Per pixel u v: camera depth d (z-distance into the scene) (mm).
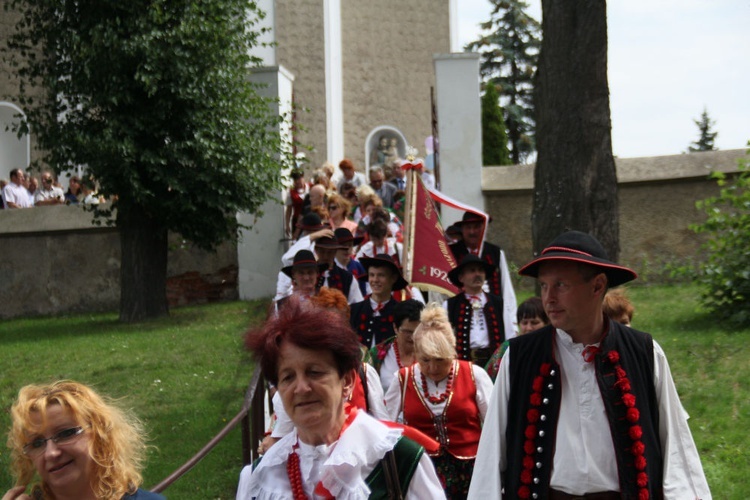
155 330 13391
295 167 16219
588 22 8500
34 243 17172
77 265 17062
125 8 13703
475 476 3760
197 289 16625
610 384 3604
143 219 14680
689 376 9094
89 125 14250
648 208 15867
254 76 16391
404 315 6285
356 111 29562
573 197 8508
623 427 3564
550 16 8625
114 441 3154
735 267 10789
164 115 13938
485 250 8867
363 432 3059
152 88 13523
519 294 15023
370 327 7387
